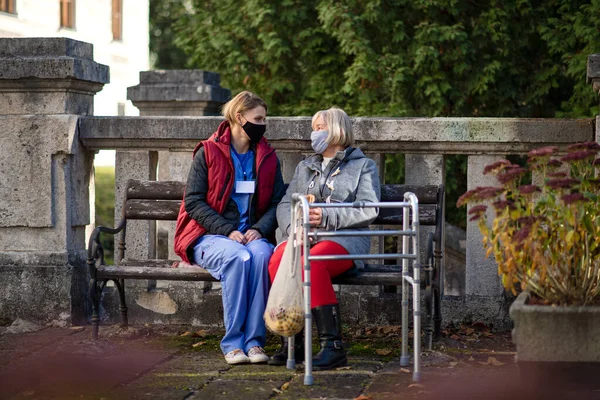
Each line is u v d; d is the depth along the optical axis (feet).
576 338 21.13
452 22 55.83
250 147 28.30
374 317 31.07
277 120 30.83
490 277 30.53
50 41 31.71
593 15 48.73
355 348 27.76
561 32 52.60
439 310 28.30
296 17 59.31
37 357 26.78
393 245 46.96
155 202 30.27
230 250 26.18
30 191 31.73
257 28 62.08
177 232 28.12
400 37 54.75
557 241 22.24
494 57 55.26
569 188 21.59
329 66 59.98
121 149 32.32
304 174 27.48
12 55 31.86
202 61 65.77
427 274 26.96
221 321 31.78
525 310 21.34
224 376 24.34
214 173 27.50
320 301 25.17
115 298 32.50
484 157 30.27
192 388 23.04
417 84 54.49
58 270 31.55
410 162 30.76
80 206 32.53
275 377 24.11
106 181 86.28
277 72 62.39
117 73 131.23
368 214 25.86
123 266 28.45
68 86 31.45
